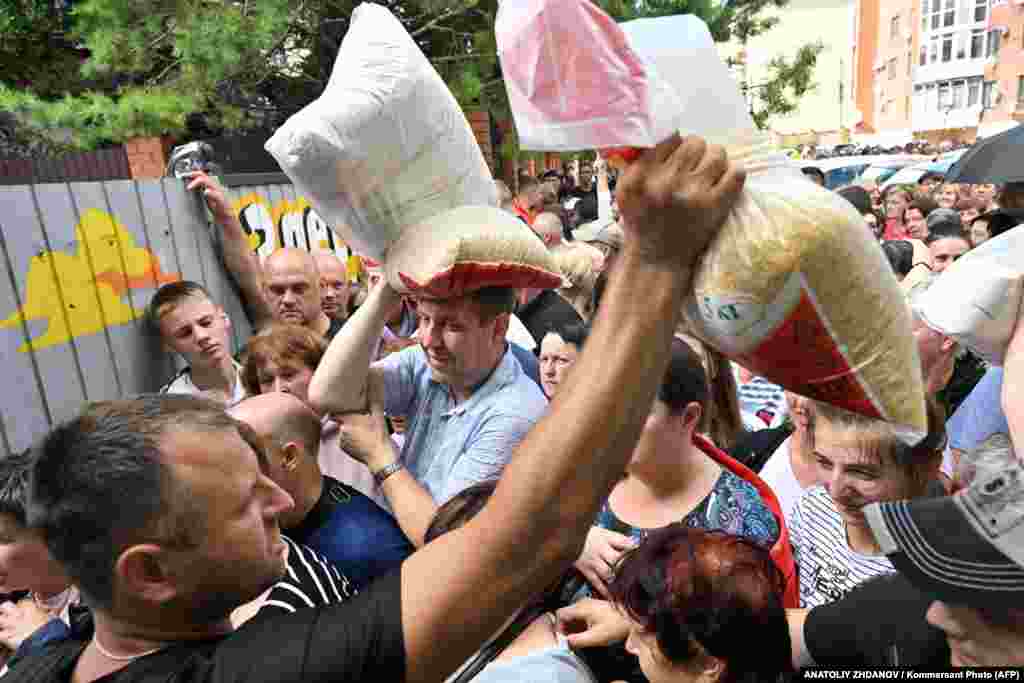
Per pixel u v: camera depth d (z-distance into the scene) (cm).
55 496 87
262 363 239
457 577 78
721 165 72
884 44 4684
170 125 570
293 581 156
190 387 326
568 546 77
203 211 390
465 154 171
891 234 840
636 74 71
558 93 71
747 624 117
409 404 227
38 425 287
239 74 651
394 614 78
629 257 76
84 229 313
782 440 243
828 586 173
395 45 152
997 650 99
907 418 82
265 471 105
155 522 86
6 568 187
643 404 76
